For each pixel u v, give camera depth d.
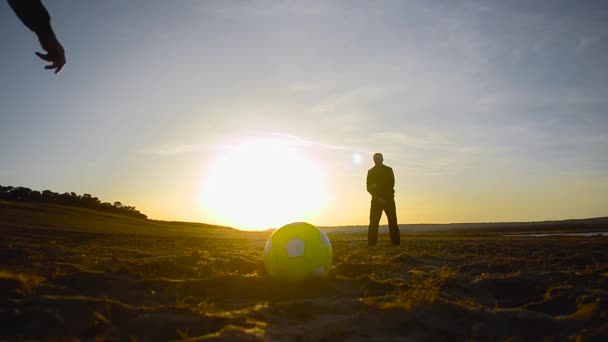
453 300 3.23
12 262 4.38
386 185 9.29
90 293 3.23
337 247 8.71
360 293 3.61
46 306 2.69
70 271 3.91
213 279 3.70
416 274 4.45
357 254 6.52
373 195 9.28
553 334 2.57
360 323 2.64
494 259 5.65
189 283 3.62
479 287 3.72
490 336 2.52
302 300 3.23
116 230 14.93
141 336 2.38
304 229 4.04
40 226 12.69
